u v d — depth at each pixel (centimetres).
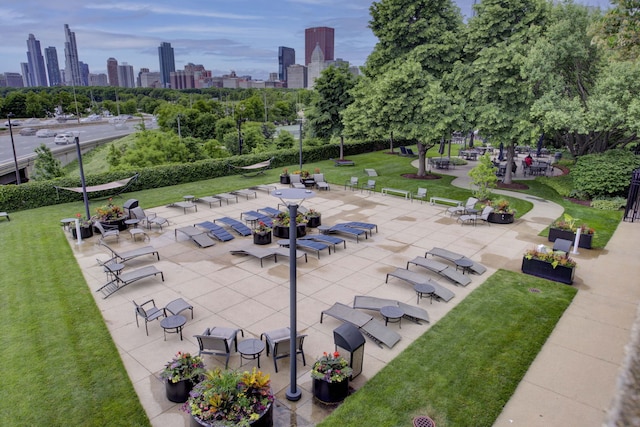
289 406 736
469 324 1008
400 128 2511
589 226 1764
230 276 1302
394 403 739
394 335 936
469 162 3503
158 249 1535
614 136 2467
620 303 1110
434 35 2578
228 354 841
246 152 4619
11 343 927
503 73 2208
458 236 1669
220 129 6147
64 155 4725
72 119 10225
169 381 733
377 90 2491
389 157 3756
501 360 863
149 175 2512
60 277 1284
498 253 1483
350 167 3222
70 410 722
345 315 984
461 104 2341
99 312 1073
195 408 645
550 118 2036
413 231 1734
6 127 7538
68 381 799
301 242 1473
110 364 855
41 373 822
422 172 2802
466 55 2577
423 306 1105
